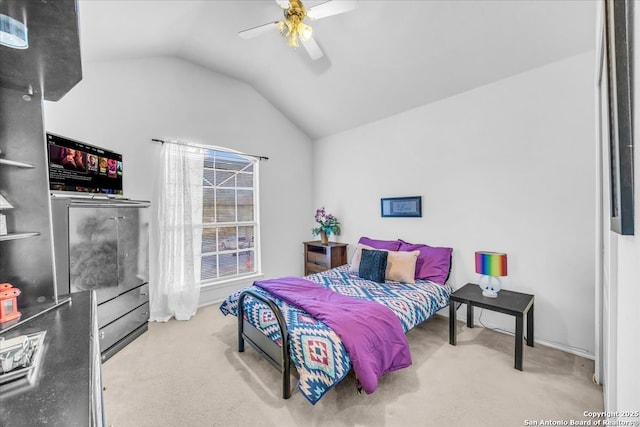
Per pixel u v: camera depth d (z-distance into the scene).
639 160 0.63
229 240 3.88
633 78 0.67
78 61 1.17
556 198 2.35
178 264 3.17
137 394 1.82
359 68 3.06
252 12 2.51
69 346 0.91
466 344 2.45
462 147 2.93
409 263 2.95
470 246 2.89
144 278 2.70
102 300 2.22
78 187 2.24
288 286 2.46
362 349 1.67
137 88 2.99
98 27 2.15
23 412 0.59
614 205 0.92
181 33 2.78
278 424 1.57
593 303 2.20
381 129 3.73
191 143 3.39
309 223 4.75
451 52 2.56
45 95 1.46
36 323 1.11
